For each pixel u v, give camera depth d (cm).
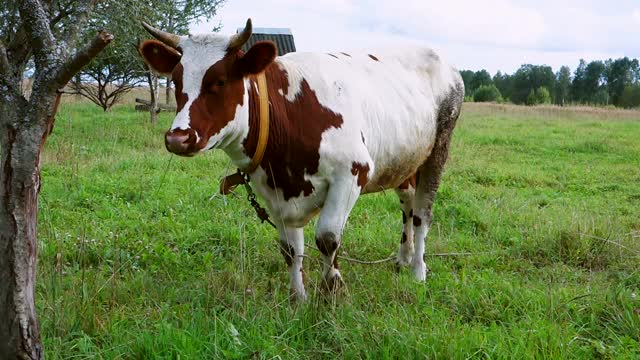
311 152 447
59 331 396
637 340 425
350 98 475
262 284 523
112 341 399
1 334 307
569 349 391
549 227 696
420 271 570
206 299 463
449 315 462
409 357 373
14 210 296
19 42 319
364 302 473
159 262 579
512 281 541
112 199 793
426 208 582
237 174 467
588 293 493
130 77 2070
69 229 654
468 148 1428
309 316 423
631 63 9131
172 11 1236
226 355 370
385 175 535
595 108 3559
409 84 552
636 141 1673
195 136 383
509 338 400
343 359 381
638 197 966
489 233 716
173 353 378
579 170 1191
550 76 9162
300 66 466
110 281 491
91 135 1393
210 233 661
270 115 435
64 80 285
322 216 461
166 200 795
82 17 304
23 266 303
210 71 395
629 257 621
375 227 721
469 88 9350
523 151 1465
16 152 290
